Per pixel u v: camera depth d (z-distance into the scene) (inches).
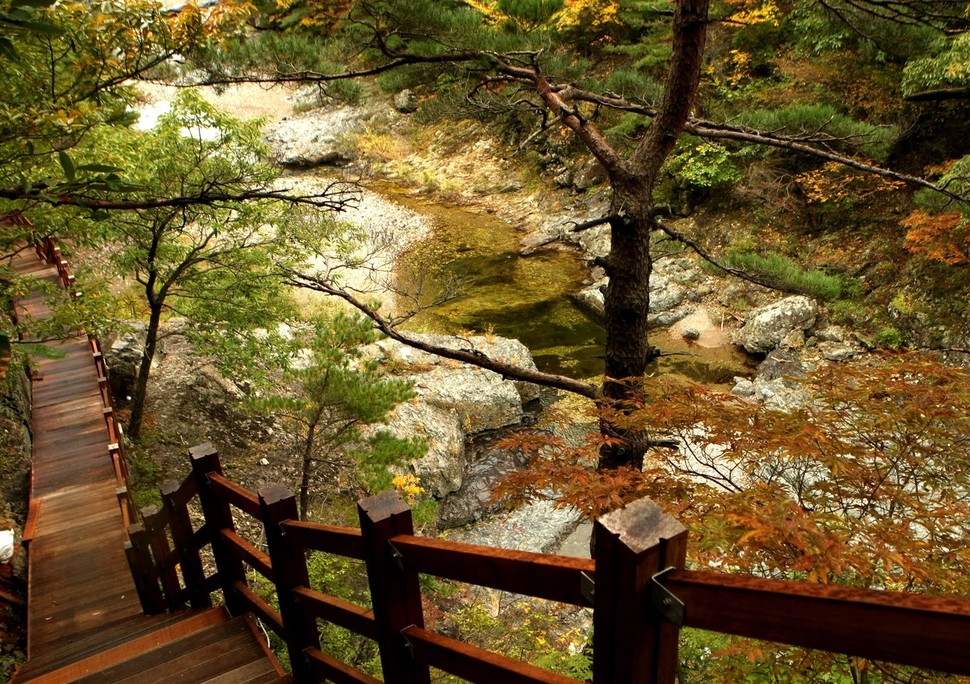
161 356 532.7
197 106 398.3
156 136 397.1
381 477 360.5
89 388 466.9
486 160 955.3
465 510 453.7
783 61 677.9
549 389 570.9
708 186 706.8
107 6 166.2
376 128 1036.5
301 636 111.1
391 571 78.4
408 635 79.5
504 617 358.3
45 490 347.3
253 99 1109.1
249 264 448.5
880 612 35.4
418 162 983.0
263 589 311.7
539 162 912.3
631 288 263.7
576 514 443.5
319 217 460.8
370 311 300.7
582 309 682.2
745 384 539.2
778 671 134.7
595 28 745.0
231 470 456.8
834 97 633.6
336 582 336.2
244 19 189.3
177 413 490.0
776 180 668.7
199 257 427.2
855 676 143.3
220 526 141.9
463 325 652.1
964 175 440.5
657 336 628.1
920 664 35.0
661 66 715.4
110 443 347.6
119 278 621.9
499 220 858.1
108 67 169.0
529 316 669.3
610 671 50.4
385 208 879.7
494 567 61.4
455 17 292.2
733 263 314.8
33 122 141.0
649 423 169.8
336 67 291.1
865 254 605.3
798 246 645.9
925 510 136.6
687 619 44.2
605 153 260.5
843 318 579.8
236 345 445.1
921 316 535.5
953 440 142.3
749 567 129.3
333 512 437.4
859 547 122.2
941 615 33.4
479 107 323.3
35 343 148.3
